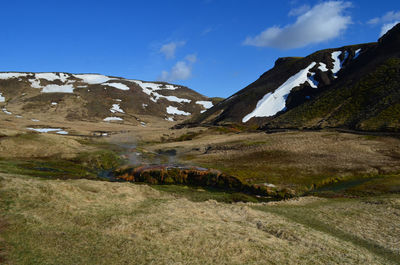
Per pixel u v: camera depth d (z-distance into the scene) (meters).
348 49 173.50
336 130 87.62
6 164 52.38
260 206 33.03
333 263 17.08
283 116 122.94
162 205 25.62
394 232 24.66
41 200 21.03
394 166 54.44
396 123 76.62
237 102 167.38
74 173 55.50
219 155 73.50
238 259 15.73
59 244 15.23
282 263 16.03
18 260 13.05
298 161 61.88
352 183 47.88
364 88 107.56
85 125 165.00
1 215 17.44
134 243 16.22
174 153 84.50
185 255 15.58
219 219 23.45
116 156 73.94
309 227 24.41
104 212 21.12
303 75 163.12
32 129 133.62
